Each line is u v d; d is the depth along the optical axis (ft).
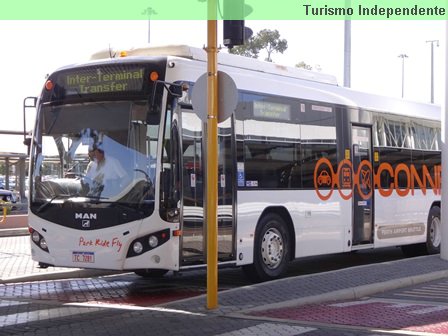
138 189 31.65
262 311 28.68
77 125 33.68
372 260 52.85
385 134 48.21
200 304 29.68
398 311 29.37
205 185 33.50
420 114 52.60
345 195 43.50
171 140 31.81
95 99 33.42
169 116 31.89
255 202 36.73
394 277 37.65
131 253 31.58
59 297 34.01
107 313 28.66
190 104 33.24
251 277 37.70
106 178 32.45
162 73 32.42
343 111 44.21
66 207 32.96
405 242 49.42
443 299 33.01
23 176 109.40
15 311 29.50
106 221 31.94
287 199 38.91
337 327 25.62
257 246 37.09
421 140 52.39
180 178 32.07
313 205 40.83
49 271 41.63
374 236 46.06
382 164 47.44
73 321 27.14
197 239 32.89
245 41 28.60
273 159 38.22
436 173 53.83
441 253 46.11
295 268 47.67
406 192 49.75
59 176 33.68
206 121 28.71
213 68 28.60
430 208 52.75
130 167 32.07
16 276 39.73
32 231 33.99
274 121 38.63
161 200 31.37
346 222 43.47
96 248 32.07
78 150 33.40
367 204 45.62
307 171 40.60
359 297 33.47
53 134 34.24
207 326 25.61
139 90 32.45
